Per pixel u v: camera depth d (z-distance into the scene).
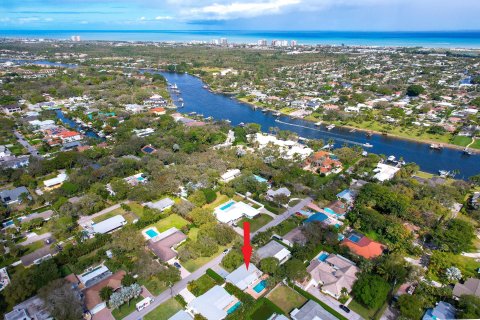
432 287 110.75
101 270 120.56
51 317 99.12
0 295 109.62
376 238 144.12
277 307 105.94
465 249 136.00
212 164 199.75
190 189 174.25
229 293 110.75
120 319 102.56
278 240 139.88
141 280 118.25
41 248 133.25
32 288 109.06
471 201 174.25
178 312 102.38
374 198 163.25
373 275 114.00
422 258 131.62
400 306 102.38
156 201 170.25
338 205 164.25
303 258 126.81
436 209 156.62
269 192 176.75
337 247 133.88
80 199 162.50
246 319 102.44
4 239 139.25
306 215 159.00
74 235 142.62
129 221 154.62
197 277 120.25
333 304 108.81
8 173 191.88
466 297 103.50
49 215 156.88
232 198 176.50
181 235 139.88
